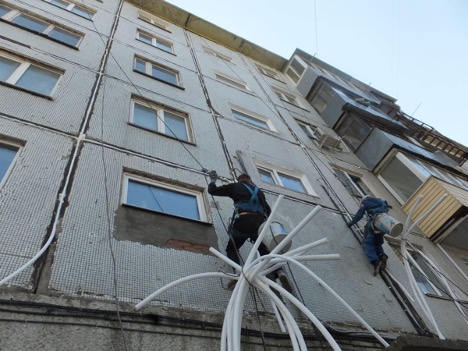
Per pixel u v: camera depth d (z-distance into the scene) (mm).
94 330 2402
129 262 3199
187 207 4445
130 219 3666
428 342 2580
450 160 11016
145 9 12281
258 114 8742
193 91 7719
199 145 5801
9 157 3645
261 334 2936
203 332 2775
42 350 2145
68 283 2725
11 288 2457
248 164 6188
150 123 5859
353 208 6809
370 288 4832
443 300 5473
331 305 4102
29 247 2836
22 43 5727
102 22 8734
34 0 7715
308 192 6637
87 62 6258
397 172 8734
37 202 3242
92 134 4539
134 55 7891
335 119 11039
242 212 3713
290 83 14352
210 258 3752
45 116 4371
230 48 14336
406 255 5207
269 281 2783
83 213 3406
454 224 7031
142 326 2582
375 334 3004
